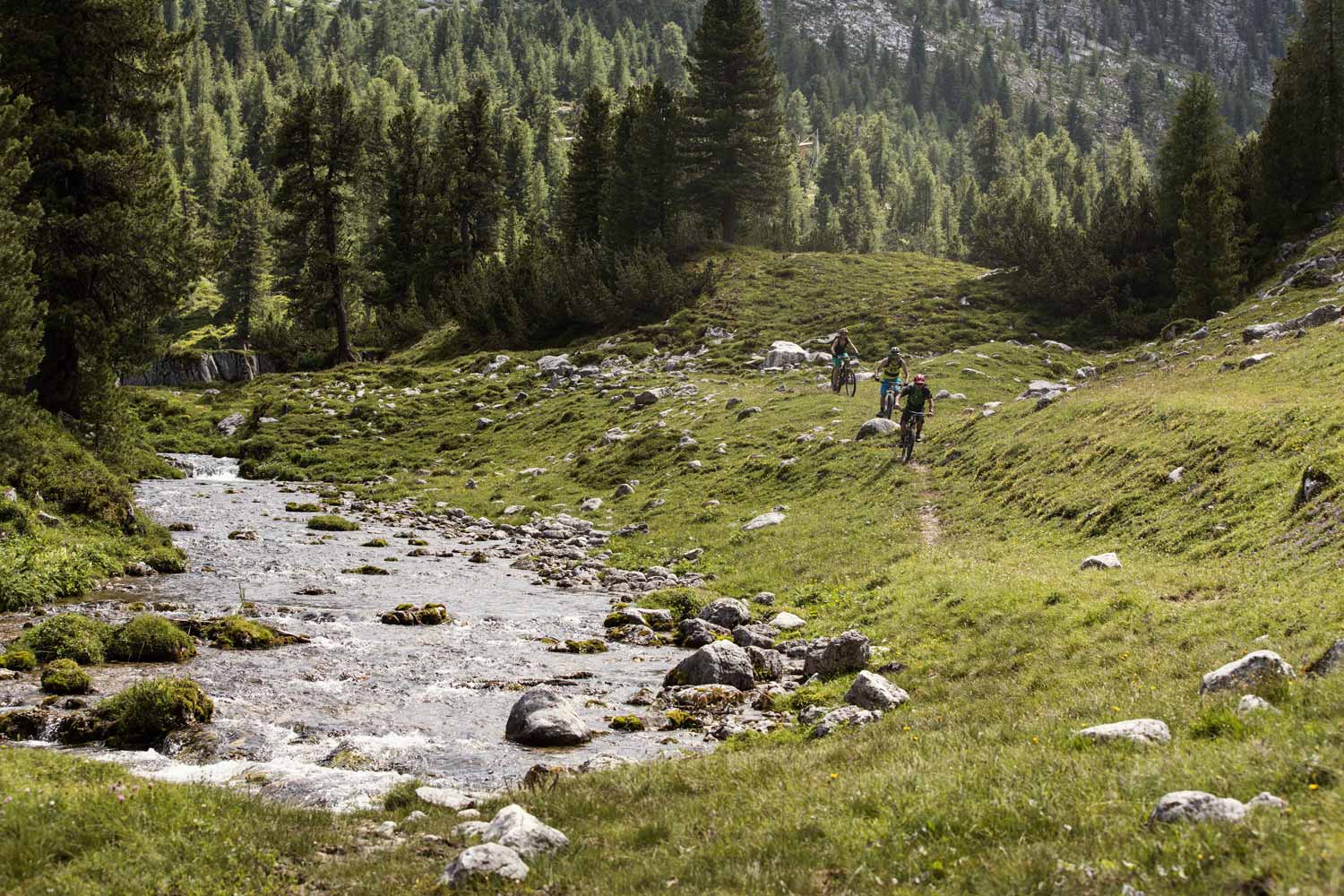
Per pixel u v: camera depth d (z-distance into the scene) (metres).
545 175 187.00
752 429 48.41
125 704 15.60
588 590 30.34
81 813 9.77
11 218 31.22
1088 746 10.20
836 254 95.38
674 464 46.66
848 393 52.59
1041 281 70.06
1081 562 21.77
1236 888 6.41
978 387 51.38
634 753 15.25
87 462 34.84
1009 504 29.45
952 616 20.41
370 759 14.71
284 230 85.56
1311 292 52.31
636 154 94.75
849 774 10.88
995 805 8.78
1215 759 8.80
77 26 40.12
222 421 69.06
